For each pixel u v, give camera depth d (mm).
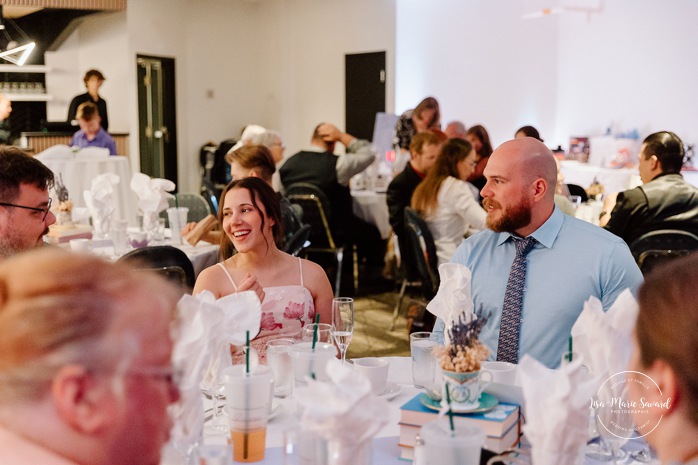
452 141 4949
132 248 4484
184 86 11320
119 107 10586
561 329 2367
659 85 8008
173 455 1408
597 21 8711
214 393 1805
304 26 11445
